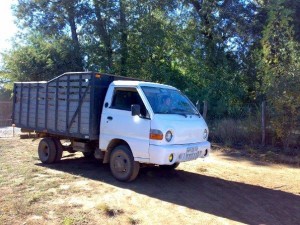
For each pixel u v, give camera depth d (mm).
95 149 9000
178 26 22219
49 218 5734
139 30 21656
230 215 6117
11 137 16312
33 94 10398
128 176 7887
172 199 6914
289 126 12469
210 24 20812
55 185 7633
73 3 21750
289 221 5949
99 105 8602
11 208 6109
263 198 7184
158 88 8445
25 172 8766
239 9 20375
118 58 22672
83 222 5594
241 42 20766
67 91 9164
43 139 10195
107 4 21688
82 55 22609
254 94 17641
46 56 22641
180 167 9891
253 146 13352
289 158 11484
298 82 12094
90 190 7332
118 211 6102
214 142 14469
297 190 7922
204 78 19766
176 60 22234
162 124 7395
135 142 7645
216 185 8078
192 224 5641
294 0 18859
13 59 23438
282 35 15750
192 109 8766
